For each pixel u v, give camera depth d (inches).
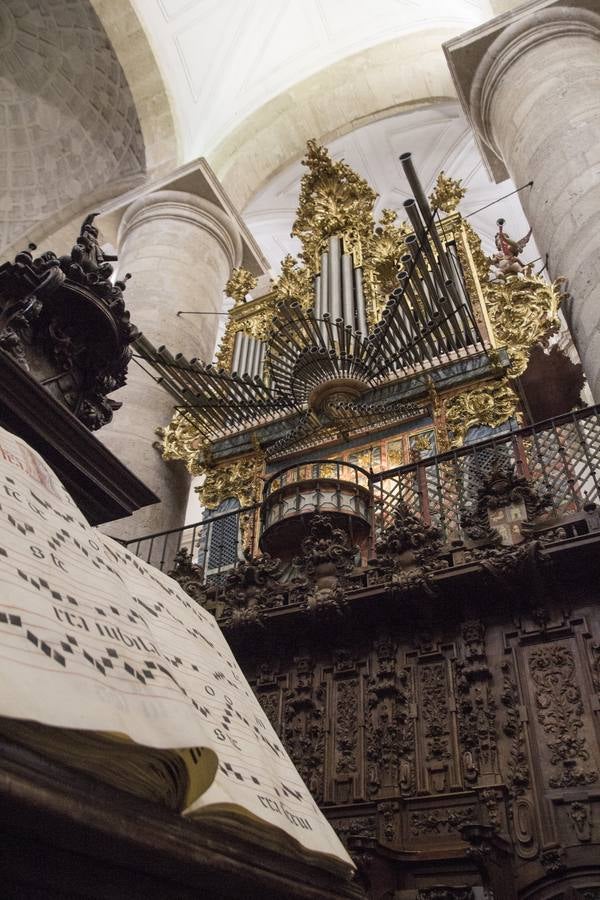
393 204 851.4
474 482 282.2
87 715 37.5
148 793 46.2
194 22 681.0
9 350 111.6
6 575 42.6
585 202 319.3
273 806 57.1
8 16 693.3
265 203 788.6
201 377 380.8
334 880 66.4
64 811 37.9
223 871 48.8
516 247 390.9
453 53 436.8
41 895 41.9
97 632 46.4
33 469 62.7
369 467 340.8
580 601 199.9
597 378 276.7
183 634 71.7
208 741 46.4
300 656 226.2
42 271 121.0
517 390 356.5
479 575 202.1
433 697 203.2
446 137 786.8
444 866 177.2
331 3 679.7
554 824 170.6
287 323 386.0
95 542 62.7
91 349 129.1
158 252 513.7
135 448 406.3
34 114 717.3
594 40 405.1
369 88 678.5
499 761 184.9
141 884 48.6
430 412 347.3
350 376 358.0
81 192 702.5
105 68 676.1
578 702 185.2
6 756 36.1
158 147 666.2
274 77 691.4
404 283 350.6
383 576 219.1
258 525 347.6
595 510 205.2
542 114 369.7
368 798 193.9
